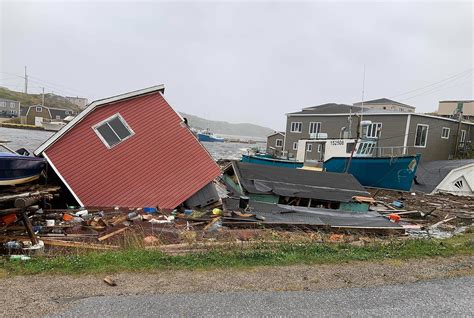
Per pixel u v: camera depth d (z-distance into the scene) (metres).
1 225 8.86
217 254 6.50
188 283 5.05
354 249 7.26
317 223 11.12
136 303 4.32
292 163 25.48
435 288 5.12
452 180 22.28
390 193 21.28
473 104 47.41
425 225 13.06
